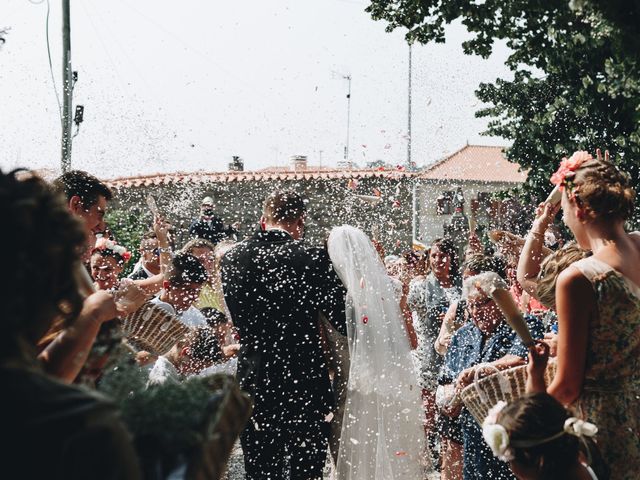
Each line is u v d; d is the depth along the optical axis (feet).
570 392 9.29
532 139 24.44
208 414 5.64
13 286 4.40
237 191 61.82
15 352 4.44
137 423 5.44
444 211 48.75
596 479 8.39
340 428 14.06
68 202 11.91
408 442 14.01
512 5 12.33
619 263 9.30
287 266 13.78
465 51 13.50
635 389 9.34
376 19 14.12
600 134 21.94
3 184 4.62
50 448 4.17
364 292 13.82
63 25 42.47
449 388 14.16
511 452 8.17
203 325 15.33
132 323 12.32
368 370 13.82
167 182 56.18
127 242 36.37
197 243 18.17
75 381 7.57
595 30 11.88
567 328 9.21
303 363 13.67
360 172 52.60
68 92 42.52
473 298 13.58
